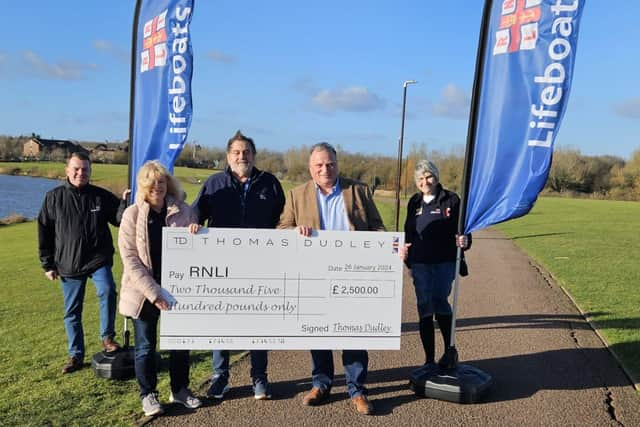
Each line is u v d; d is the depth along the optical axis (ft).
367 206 14.94
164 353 18.88
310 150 14.60
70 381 16.21
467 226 15.48
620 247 55.16
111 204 17.58
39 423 13.17
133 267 13.42
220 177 15.20
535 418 13.92
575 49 14.08
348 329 14.56
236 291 14.26
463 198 15.43
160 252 14.07
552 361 18.26
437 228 15.96
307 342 14.52
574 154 208.74
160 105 18.24
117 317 24.95
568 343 20.30
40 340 21.11
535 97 14.44
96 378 16.47
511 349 19.57
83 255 16.80
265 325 14.42
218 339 14.33
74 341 17.24
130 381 16.29
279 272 14.33
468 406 14.61
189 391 14.48
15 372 17.03
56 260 17.07
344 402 14.84
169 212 14.06
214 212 15.03
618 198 195.83
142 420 13.51
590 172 204.23
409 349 19.54
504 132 14.85
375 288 14.55
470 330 22.15
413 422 13.65
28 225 94.17
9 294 32.30
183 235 13.99
